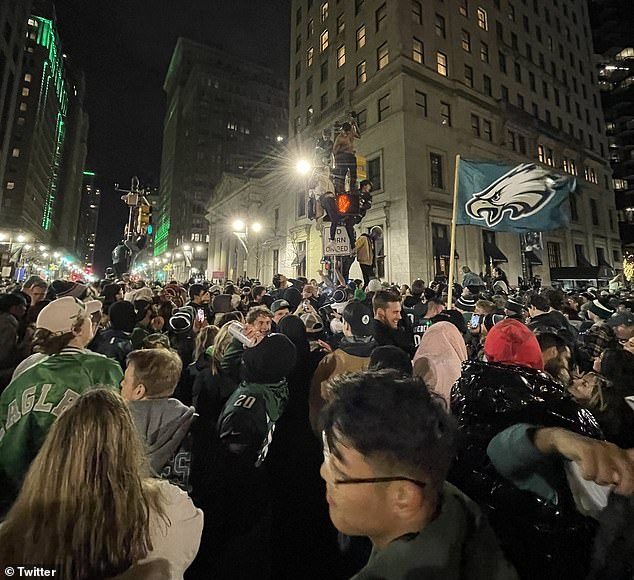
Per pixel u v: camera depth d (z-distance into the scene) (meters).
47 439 1.37
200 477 2.61
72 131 144.62
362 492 1.05
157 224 132.88
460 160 5.91
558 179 5.52
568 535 1.28
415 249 24.64
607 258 42.06
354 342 3.35
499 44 33.81
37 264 53.62
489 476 1.46
